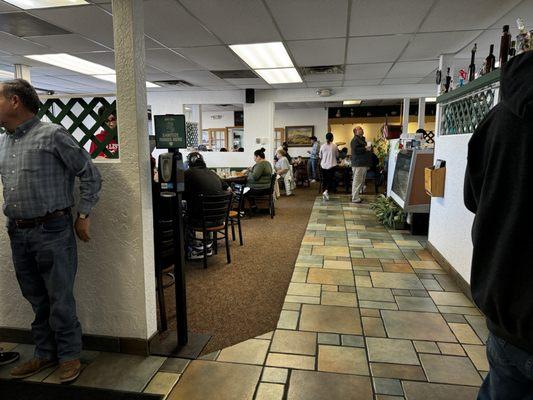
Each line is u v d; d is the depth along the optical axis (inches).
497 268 32.8
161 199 99.3
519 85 30.8
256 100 343.9
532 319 30.7
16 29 165.0
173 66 239.5
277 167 327.3
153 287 87.6
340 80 293.6
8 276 88.4
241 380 75.9
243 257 157.6
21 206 71.0
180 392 72.4
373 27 163.0
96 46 193.6
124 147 80.0
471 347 87.1
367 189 386.3
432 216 157.2
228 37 175.8
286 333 94.3
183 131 83.6
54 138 71.0
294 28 163.2
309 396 70.9
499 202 33.3
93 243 84.1
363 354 84.7
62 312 75.0
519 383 34.3
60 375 76.3
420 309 106.9
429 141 231.3
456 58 219.6
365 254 159.3
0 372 79.5
